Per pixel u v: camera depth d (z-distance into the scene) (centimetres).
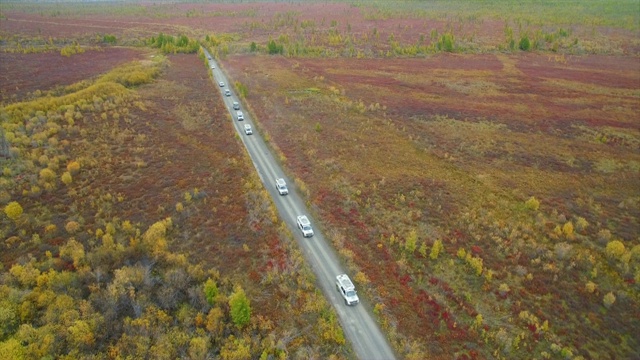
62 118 8325
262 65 14575
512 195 6406
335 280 4594
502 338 3925
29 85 11456
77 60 14738
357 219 5666
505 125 9325
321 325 3934
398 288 4516
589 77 13550
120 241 5016
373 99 11050
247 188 6269
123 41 18750
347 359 3684
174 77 12444
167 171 6712
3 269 4475
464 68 14750
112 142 7562
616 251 4944
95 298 4084
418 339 3919
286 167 7056
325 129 8762
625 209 6116
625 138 8700
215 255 4891
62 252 4691
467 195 6369
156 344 3647
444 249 5112
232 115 9456
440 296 4441
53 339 3547
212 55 16138
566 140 8606
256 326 3922
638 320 4231
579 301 4428
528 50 17550
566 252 4984
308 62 15312
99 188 6081
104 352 3638
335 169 6994
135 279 4262
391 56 16488
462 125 9294
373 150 7856
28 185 6016
